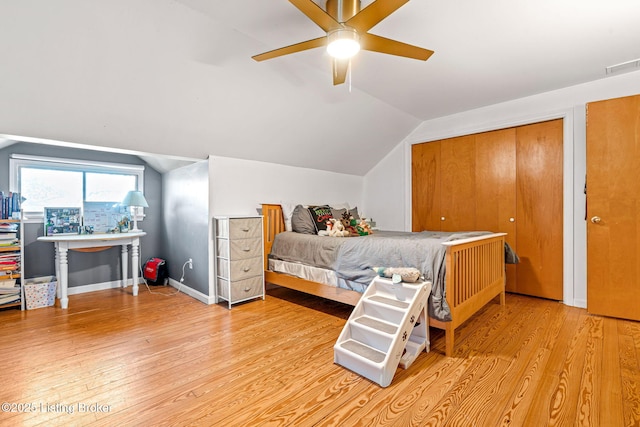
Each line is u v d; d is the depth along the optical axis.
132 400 1.57
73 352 2.09
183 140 2.90
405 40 2.19
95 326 2.56
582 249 3.00
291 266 3.13
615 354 2.03
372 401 1.57
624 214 2.63
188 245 3.57
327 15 1.45
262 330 2.48
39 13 1.64
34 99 2.04
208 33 2.04
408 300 2.07
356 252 2.56
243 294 3.14
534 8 1.83
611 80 2.82
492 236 2.68
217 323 2.63
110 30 1.83
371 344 1.95
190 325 2.59
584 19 1.94
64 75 1.97
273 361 1.97
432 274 2.10
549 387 1.67
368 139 4.09
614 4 1.79
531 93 3.21
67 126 2.32
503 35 2.13
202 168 3.30
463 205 3.86
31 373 1.82
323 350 2.13
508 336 2.35
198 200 3.37
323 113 3.30
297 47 1.72
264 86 2.67
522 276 3.44
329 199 4.48
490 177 3.64
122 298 3.39
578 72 2.73
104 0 1.68
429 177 4.18
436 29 2.05
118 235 3.38
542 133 3.27
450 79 2.86
